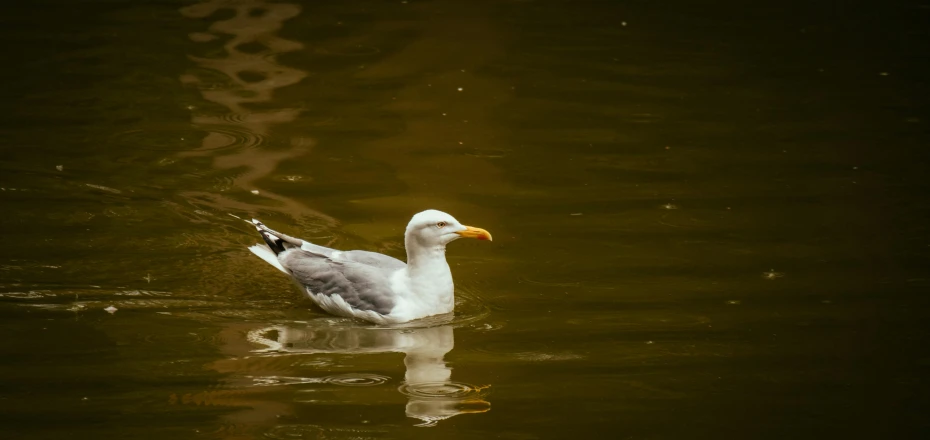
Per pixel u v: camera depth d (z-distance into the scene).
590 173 16.52
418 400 9.94
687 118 19.14
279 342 11.27
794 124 18.81
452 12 25.45
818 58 22.62
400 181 15.96
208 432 9.20
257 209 14.69
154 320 11.58
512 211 14.98
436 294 11.93
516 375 10.53
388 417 9.57
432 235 11.80
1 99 18.89
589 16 25.62
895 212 14.88
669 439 9.27
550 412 9.77
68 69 20.64
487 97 20.02
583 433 9.36
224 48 22.22
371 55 22.08
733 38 24.03
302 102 19.34
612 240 14.05
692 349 11.09
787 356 10.93
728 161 17.08
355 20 24.44
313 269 12.28
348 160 16.73
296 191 15.41
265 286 12.71
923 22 25.12
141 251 13.27
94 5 24.91
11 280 12.26
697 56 22.77
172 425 9.33
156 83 20.08
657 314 11.94
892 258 13.34
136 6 24.95
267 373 10.48
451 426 9.45
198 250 13.41
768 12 26.12
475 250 13.78
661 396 10.10
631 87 20.78
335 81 20.50
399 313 11.82
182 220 14.27
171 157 16.56
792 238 14.06
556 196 15.56
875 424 9.57
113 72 20.58
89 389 9.99
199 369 10.49
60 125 17.77
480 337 11.44
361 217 14.56
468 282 12.84
